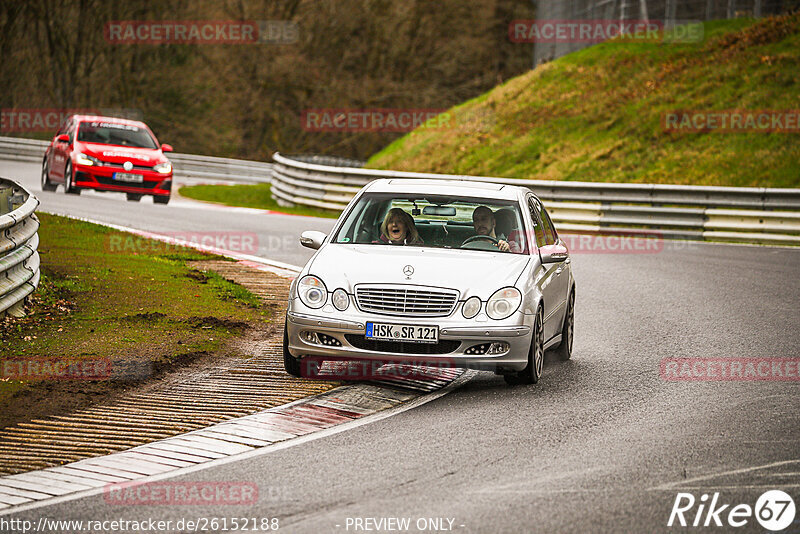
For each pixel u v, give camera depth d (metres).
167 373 29.98
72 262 46.78
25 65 187.12
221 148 184.75
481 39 193.50
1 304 33.47
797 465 21.45
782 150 96.19
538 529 17.50
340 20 185.88
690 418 25.69
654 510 18.58
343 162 127.88
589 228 79.31
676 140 105.62
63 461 21.81
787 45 118.94
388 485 20.08
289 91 188.50
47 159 87.94
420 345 28.03
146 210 77.75
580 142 114.00
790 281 52.56
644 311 43.56
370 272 28.69
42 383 27.94
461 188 33.16
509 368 28.73
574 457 22.06
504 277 29.03
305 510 18.55
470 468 21.23
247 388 28.53
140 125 88.62
